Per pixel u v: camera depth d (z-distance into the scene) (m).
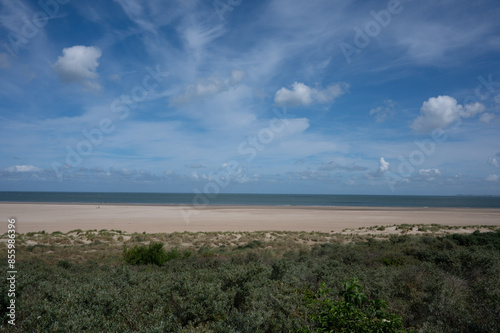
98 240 28.27
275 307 5.89
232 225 43.22
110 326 4.96
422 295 6.84
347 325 4.32
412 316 6.17
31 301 5.78
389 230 35.25
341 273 8.80
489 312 5.60
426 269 8.96
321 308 4.98
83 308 5.46
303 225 43.78
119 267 9.79
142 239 29.12
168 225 42.62
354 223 46.91
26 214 56.00
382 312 4.55
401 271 8.70
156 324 4.65
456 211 76.75
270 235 32.22
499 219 55.38
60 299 5.80
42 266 12.21
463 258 10.84
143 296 6.04
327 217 56.16
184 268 12.10
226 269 8.36
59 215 54.84
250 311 5.49
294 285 7.30
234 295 6.60
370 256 14.05
